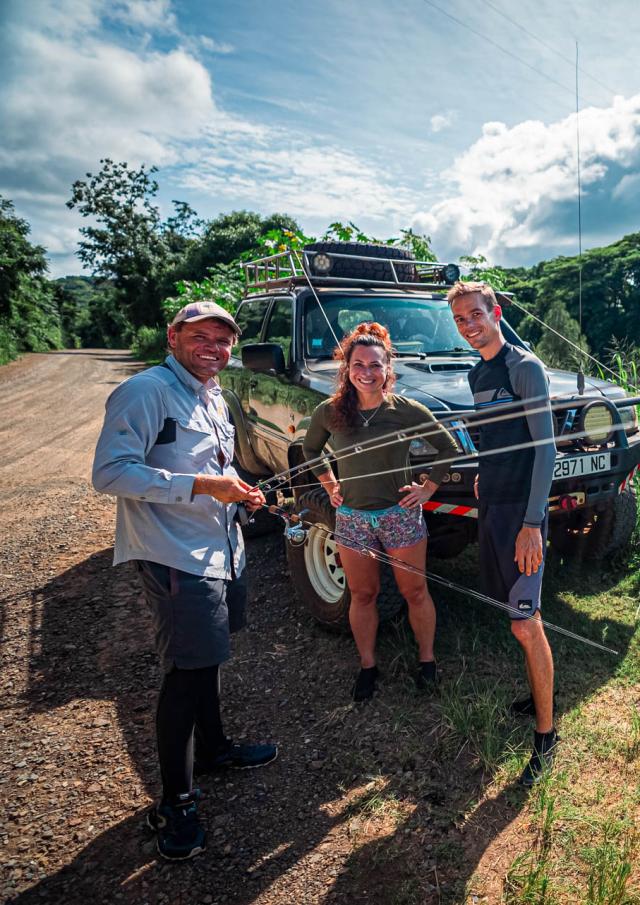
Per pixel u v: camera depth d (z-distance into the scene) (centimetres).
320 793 230
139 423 198
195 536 210
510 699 271
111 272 4459
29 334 3534
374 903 184
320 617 340
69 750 263
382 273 494
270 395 437
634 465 335
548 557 406
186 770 210
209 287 1522
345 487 270
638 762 231
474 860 196
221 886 195
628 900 176
